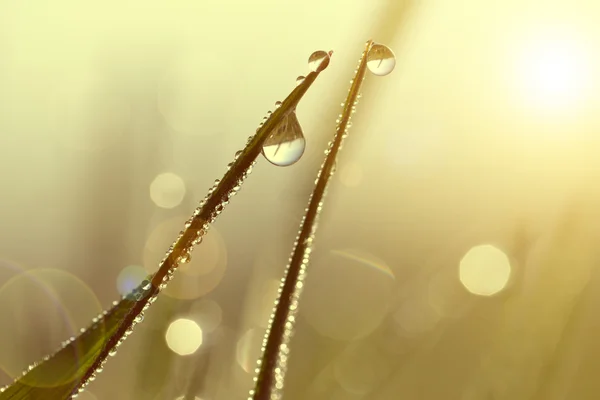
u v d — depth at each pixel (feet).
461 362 0.52
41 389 0.44
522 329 0.50
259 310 0.52
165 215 0.55
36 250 0.55
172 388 0.51
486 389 0.50
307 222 0.45
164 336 0.51
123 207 0.55
